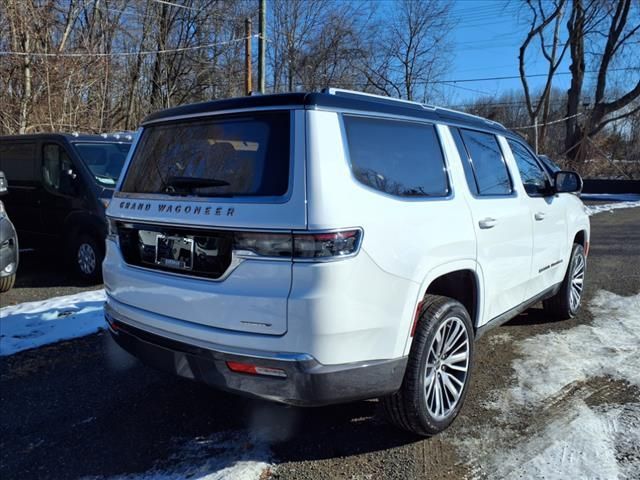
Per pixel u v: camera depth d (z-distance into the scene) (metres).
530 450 3.01
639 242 10.75
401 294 2.71
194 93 27.92
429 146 3.25
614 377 3.97
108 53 20.12
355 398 2.60
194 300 2.67
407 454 2.98
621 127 34.78
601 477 2.74
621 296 6.35
